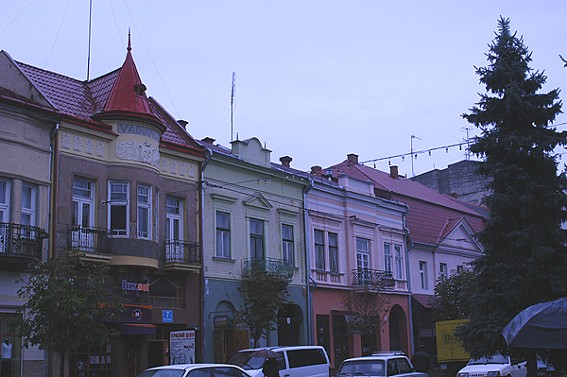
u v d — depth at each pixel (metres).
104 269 20.09
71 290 18.59
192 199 28.94
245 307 29.38
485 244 25.89
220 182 30.56
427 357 30.34
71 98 27.17
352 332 35.12
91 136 25.19
